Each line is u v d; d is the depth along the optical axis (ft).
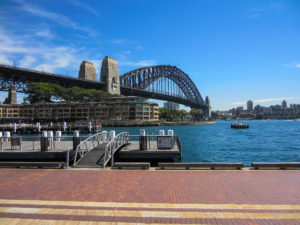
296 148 151.12
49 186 38.63
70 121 438.40
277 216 26.50
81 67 613.11
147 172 47.57
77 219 26.20
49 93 468.34
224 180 40.96
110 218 26.37
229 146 162.30
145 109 454.81
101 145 78.48
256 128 481.46
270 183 38.93
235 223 25.08
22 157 70.69
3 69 412.77
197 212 27.66
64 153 70.03
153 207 29.17
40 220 26.02
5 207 29.60
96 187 37.76
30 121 465.47
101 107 458.09
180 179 41.88
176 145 87.61
